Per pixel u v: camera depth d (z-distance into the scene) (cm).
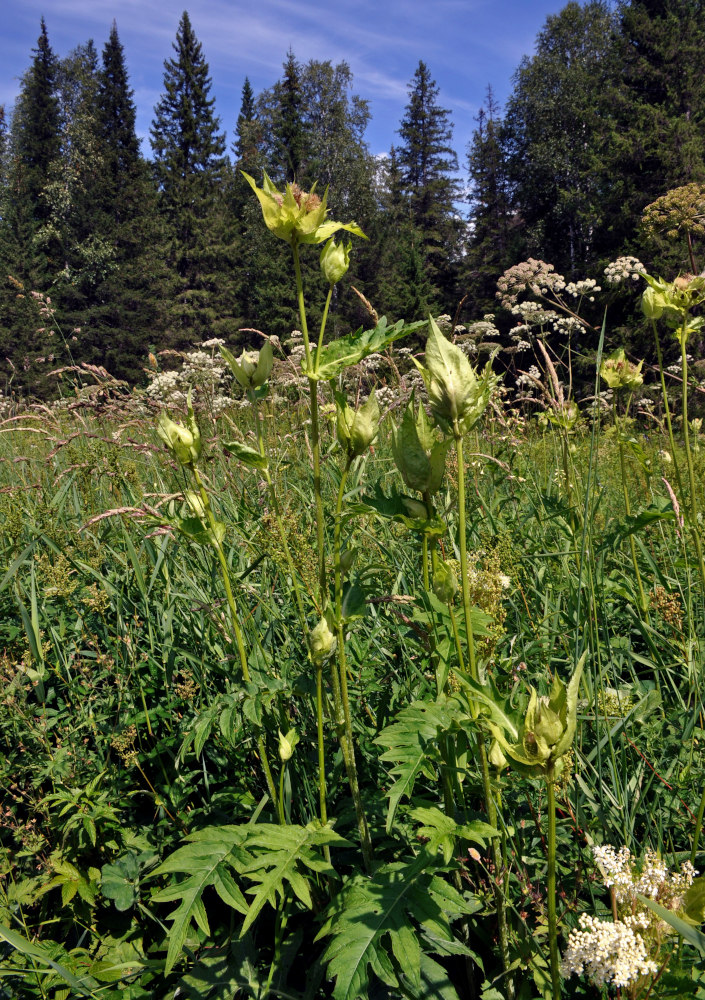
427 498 150
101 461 335
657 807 185
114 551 315
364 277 4178
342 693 161
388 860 179
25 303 2383
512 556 251
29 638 240
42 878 207
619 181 2416
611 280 723
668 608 234
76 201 3806
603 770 193
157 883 205
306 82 4450
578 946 121
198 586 277
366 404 153
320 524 160
